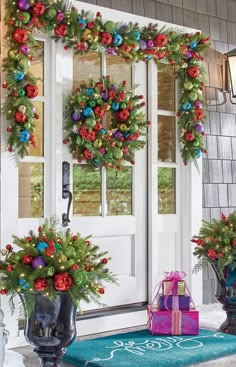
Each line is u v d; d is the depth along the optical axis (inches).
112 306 184.9
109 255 184.5
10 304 150.9
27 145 158.2
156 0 194.4
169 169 200.7
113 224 185.2
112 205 185.6
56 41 168.9
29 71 160.9
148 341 162.1
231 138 216.5
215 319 187.0
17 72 155.8
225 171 213.9
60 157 171.5
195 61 195.2
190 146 197.2
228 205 214.5
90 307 179.3
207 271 207.8
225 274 169.8
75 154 174.7
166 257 199.2
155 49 184.2
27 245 128.4
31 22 159.9
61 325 128.2
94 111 171.3
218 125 212.1
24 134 156.5
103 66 182.5
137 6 189.0
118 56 186.9
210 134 209.3
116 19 181.5
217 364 145.5
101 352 150.3
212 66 210.4
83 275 126.1
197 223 202.5
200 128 196.5
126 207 189.5
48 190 170.4
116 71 186.5
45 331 127.4
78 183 177.3
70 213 174.9
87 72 179.0
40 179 169.2
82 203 178.5
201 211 204.1
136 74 191.5
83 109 170.6
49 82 170.6
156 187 193.8
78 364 143.5
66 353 149.1
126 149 179.0
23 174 165.9
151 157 192.9
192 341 161.5
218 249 168.1
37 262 126.0
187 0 203.8
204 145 206.8
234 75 206.1
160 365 139.6
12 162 158.9
